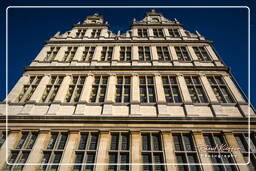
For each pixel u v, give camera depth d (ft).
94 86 60.18
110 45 78.95
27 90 58.59
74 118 47.75
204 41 78.43
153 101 55.21
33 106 52.60
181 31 87.97
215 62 67.26
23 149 43.14
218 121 46.65
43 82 60.44
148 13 106.22
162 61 69.21
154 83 59.72
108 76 63.05
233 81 59.93
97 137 45.80
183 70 64.08
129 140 44.34
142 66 64.95
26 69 65.10
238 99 53.42
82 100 53.62
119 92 58.49
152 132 45.75
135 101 52.95
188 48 75.72
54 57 74.08
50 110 51.08
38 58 71.41
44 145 43.83
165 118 47.19
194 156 41.70
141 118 47.29
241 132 45.19
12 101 54.65
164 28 91.30
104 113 49.73
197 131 45.19
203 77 61.41
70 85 60.34
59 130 46.34
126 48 77.66
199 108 51.49
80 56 73.05
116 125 46.73
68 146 42.75
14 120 47.80
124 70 64.64
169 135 44.65
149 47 77.71
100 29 93.71
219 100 55.06
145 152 42.27
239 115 49.37
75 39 83.66
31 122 47.67
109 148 43.32
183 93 55.62
